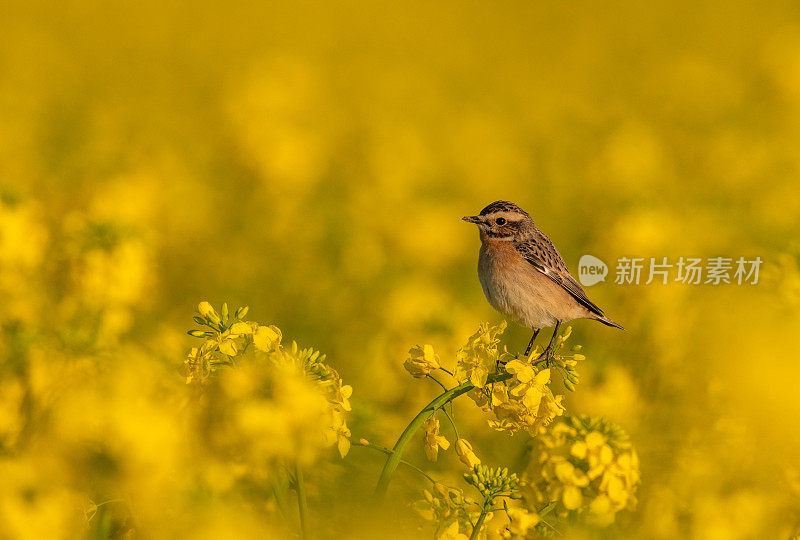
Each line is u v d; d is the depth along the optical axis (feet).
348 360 60.75
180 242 84.89
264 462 29.71
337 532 34.55
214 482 29.96
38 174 99.45
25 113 137.39
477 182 123.65
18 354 37.60
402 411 54.34
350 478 38.99
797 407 43.98
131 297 51.85
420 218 94.32
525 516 33.81
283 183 101.71
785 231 91.76
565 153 137.80
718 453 42.55
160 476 28.14
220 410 28.81
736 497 40.98
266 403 28.55
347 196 105.60
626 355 55.42
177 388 29.71
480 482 32.58
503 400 33.09
